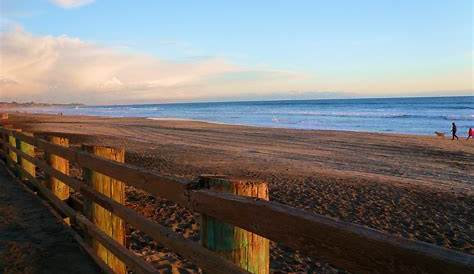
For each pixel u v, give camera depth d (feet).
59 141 20.83
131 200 27.78
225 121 203.21
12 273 13.00
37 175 33.19
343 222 4.66
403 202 32.27
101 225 13.14
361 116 230.89
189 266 16.81
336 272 17.72
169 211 25.63
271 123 182.39
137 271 9.70
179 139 88.38
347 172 47.26
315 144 81.92
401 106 374.02
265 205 5.69
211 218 7.28
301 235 5.03
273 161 54.80
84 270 13.19
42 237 16.20
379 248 4.07
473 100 501.15
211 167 47.21
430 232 25.05
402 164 56.24
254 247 7.40
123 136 93.61
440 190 37.58
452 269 3.46
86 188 13.71
